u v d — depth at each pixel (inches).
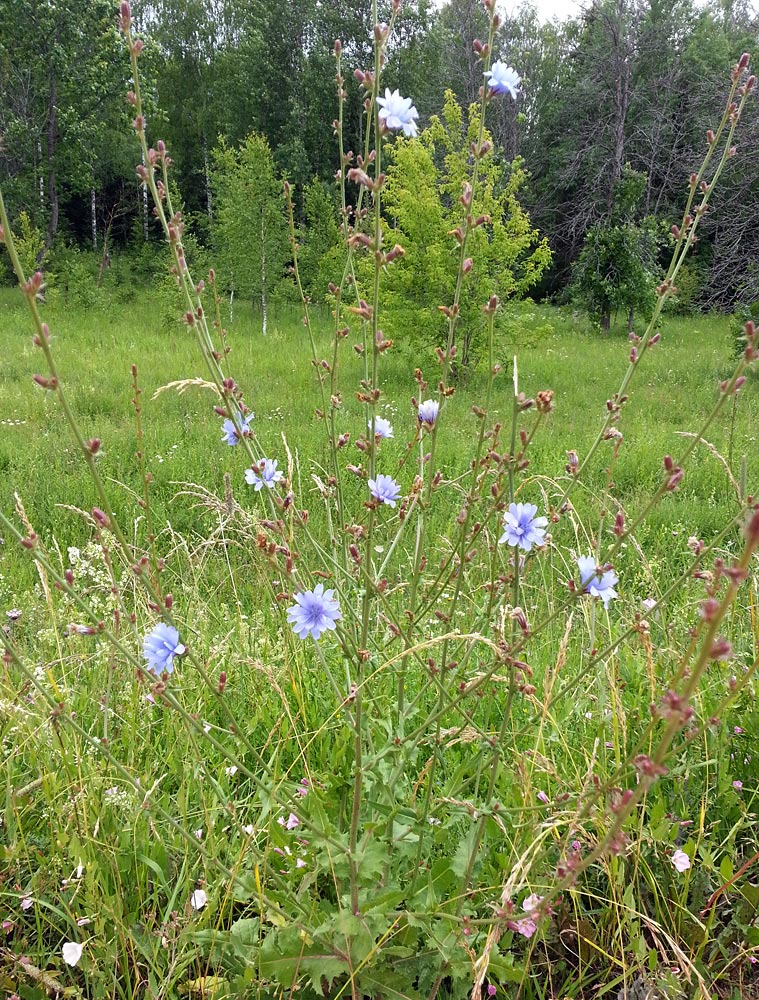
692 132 1051.3
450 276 401.1
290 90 1152.2
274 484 76.5
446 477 214.7
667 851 80.4
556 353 568.1
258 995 66.1
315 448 248.4
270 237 641.6
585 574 65.2
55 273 815.7
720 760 87.2
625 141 1067.9
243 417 77.7
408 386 401.1
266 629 116.2
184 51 1295.5
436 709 71.2
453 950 65.8
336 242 778.2
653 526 201.9
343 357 441.7
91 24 917.2
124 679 99.3
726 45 1121.4
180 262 72.0
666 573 166.4
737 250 558.9
